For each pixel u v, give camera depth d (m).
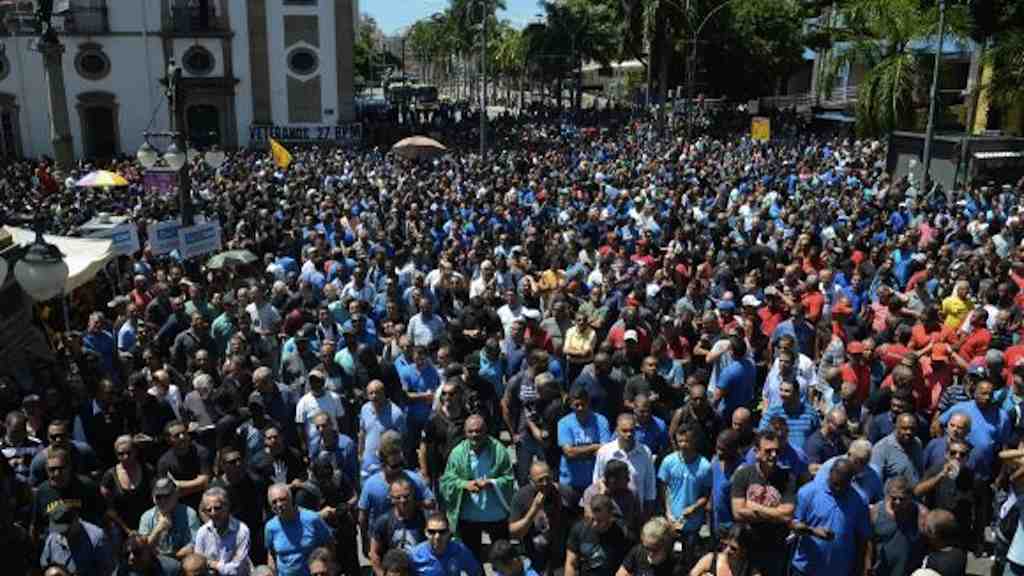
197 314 10.34
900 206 19.06
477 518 7.18
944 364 8.92
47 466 6.54
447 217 18.27
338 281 12.94
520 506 6.76
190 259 14.23
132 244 13.80
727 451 6.86
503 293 11.88
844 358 9.28
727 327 9.95
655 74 59.75
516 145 43.06
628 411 8.04
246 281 12.36
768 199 20.66
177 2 43.31
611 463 6.45
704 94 64.94
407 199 20.20
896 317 10.27
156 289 11.57
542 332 10.07
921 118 31.38
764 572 6.46
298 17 44.28
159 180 17.02
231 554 6.38
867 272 12.83
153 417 8.19
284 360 9.76
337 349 9.95
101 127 43.97
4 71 42.59
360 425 8.32
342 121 45.59
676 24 50.97
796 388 7.95
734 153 35.88
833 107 55.22
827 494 6.30
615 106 75.75
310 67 44.88
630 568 5.96
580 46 73.25
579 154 35.19
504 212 18.23
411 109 64.62
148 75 43.62
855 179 25.61
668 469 7.12
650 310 10.52
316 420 7.37
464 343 10.45
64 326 11.91
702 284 11.38
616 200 20.09
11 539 4.57
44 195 22.00
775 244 15.42
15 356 10.05
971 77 38.47
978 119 36.62
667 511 7.12
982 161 27.27
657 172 27.33
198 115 44.66
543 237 15.70
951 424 6.93
